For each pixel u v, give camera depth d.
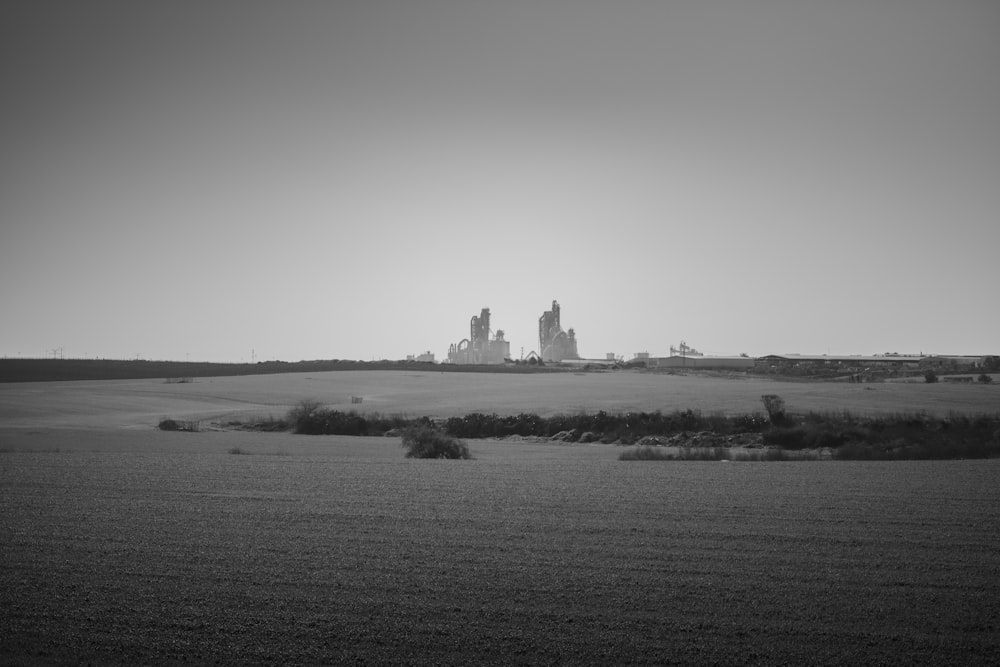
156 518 21.00
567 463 37.84
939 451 47.84
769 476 31.27
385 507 23.00
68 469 31.88
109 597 14.18
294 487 27.12
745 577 15.54
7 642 12.19
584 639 12.43
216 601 14.02
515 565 16.33
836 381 123.62
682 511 22.52
